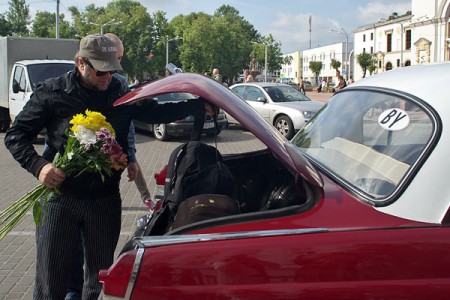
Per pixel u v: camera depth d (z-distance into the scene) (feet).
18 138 9.30
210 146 10.23
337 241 6.48
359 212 6.87
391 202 6.89
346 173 7.86
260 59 296.30
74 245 10.10
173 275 6.41
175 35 268.62
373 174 7.47
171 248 6.54
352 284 6.30
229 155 11.14
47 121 9.69
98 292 10.38
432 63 9.71
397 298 6.24
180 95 10.40
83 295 10.54
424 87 7.97
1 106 52.49
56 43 51.85
